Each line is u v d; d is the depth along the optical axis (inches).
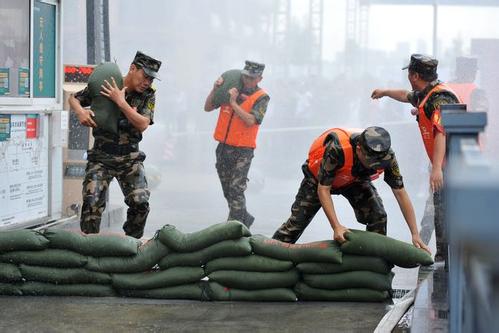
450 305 149.7
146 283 249.6
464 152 90.4
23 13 315.3
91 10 447.2
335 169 237.1
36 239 251.6
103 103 270.7
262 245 246.8
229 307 242.8
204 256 248.1
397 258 241.4
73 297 253.4
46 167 335.0
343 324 223.5
